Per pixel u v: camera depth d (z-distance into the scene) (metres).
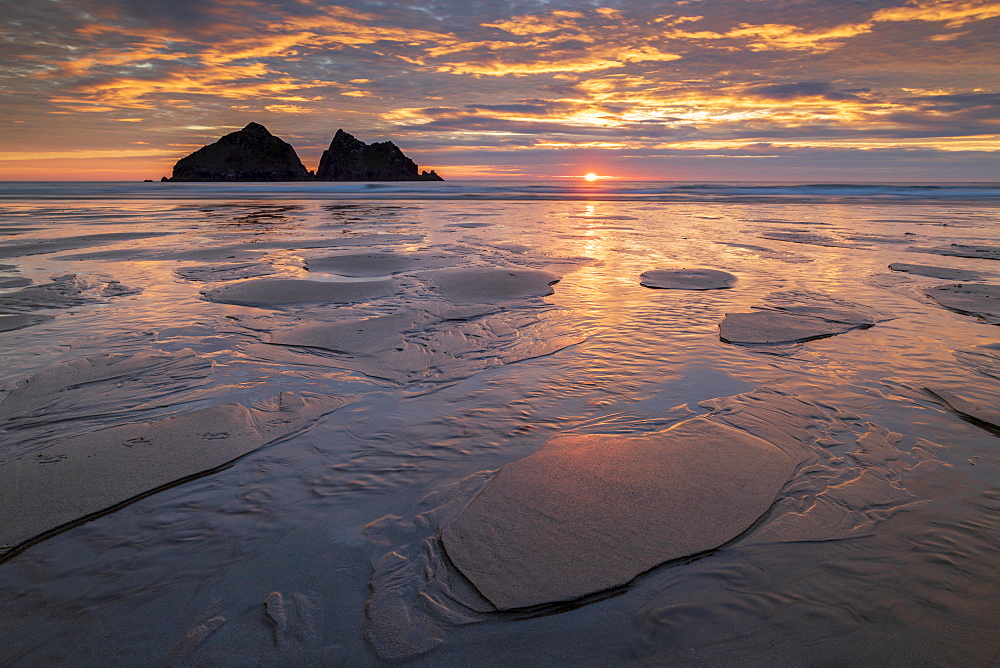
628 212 21.98
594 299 7.04
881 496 2.71
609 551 2.33
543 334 5.55
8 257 10.17
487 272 8.73
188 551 2.34
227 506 2.67
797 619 1.96
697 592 2.09
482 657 1.81
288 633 1.90
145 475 2.92
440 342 5.30
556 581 2.15
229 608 2.02
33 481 2.85
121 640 1.87
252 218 18.97
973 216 19.16
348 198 32.34
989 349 4.98
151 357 4.79
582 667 1.77
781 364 4.65
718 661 1.79
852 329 5.65
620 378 4.35
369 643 1.86
